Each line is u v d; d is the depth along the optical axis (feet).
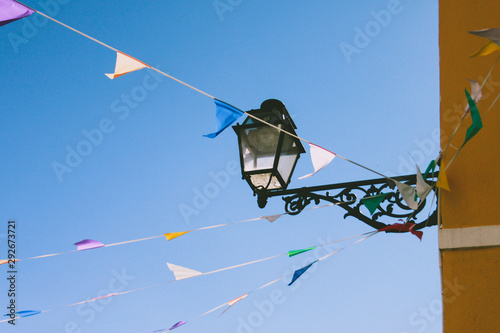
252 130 15.16
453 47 12.42
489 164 11.28
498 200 10.97
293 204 13.88
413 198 11.54
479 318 10.41
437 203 11.57
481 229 10.93
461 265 10.89
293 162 15.02
